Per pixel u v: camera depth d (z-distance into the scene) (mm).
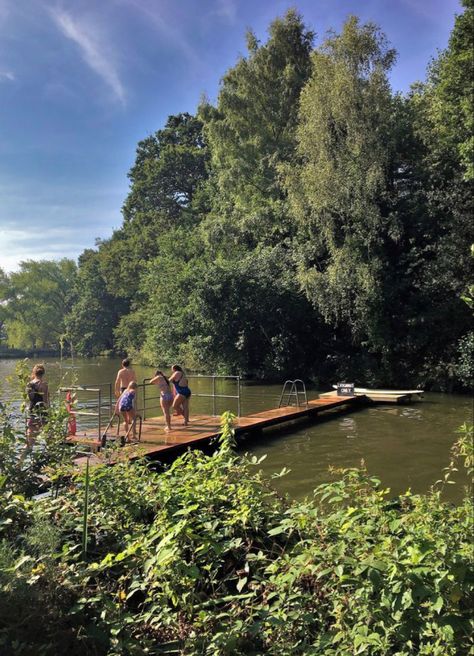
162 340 31875
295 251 25141
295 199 22766
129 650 2674
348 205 21719
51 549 2992
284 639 2750
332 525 3230
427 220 21766
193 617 2943
